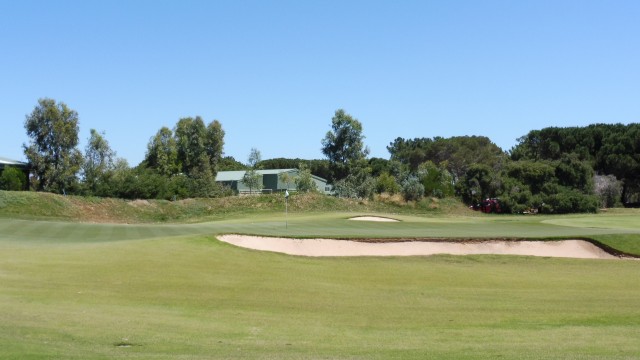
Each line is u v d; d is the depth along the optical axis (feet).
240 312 47.75
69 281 57.21
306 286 62.95
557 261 93.40
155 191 215.10
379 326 43.88
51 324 38.99
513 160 312.29
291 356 31.96
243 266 73.41
